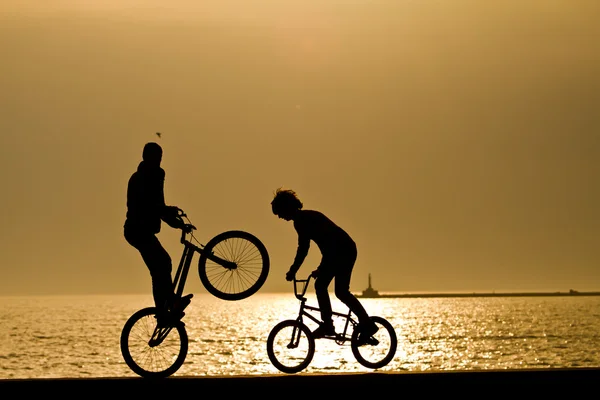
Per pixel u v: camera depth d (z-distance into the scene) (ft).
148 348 113.39
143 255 112.98
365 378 101.71
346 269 120.57
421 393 101.76
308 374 101.14
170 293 113.19
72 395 99.30
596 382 104.01
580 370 104.47
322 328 120.88
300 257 120.98
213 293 114.52
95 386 99.45
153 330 113.29
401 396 101.55
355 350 121.49
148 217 111.96
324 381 100.99
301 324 121.60
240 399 100.32
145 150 114.21
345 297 120.47
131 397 99.40
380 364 121.60
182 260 114.83
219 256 115.24
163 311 112.68
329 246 120.57
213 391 100.01
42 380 99.71
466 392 102.58
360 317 119.55
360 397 101.40
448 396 102.27
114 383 99.55
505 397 102.94
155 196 112.57
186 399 99.86
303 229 121.08
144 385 99.66
